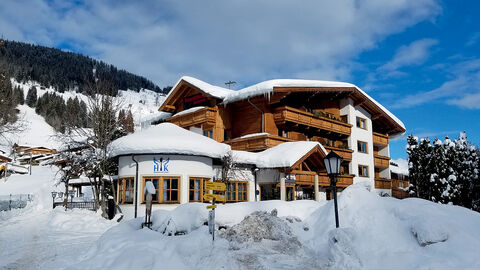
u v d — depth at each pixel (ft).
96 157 67.72
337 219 28.91
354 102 100.63
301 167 70.95
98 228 52.31
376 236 27.27
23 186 133.08
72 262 28.68
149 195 39.45
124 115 86.33
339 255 25.79
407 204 30.27
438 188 77.00
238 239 32.14
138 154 58.49
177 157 58.39
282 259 27.22
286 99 87.97
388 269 23.12
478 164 82.38
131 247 28.37
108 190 73.87
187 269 24.98
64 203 78.28
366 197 33.24
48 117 374.22
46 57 643.86
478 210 78.84
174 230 36.40
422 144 82.79
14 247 36.68
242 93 81.41
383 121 114.21
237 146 80.89
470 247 23.16
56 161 85.05
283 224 34.12
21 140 298.56
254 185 69.26
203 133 89.71
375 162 107.24
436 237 24.68
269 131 82.74
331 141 96.37
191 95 97.19
